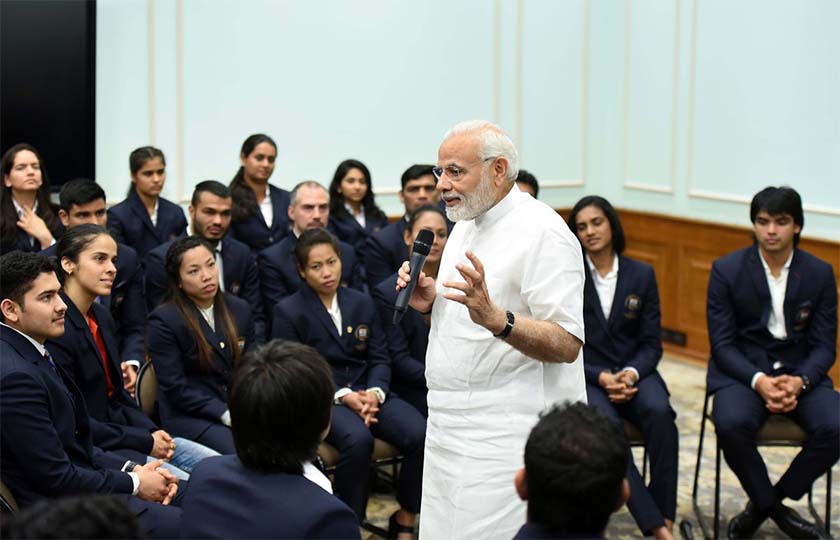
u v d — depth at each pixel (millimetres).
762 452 4629
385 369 3867
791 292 3887
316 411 1762
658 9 6262
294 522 1681
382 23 6039
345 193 5363
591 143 6836
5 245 4328
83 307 3193
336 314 3891
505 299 2512
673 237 6273
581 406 1580
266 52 5703
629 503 3578
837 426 3566
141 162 4816
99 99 5289
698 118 6051
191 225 4441
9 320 2588
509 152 2490
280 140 5809
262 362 1770
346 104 5984
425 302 2625
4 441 2494
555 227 2482
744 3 5715
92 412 3137
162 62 5418
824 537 3666
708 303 4000
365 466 3535
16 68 5125
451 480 2559
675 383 5684
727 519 3902
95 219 4270
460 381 2533
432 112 6277
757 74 5676
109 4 5254
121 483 2705
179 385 3510
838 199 5312
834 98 5285
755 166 5734
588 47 6738
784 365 3869
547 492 1495
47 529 1274
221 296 3717
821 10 5309
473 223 2600
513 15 6480
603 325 3910
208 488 1755
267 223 5285
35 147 5199
